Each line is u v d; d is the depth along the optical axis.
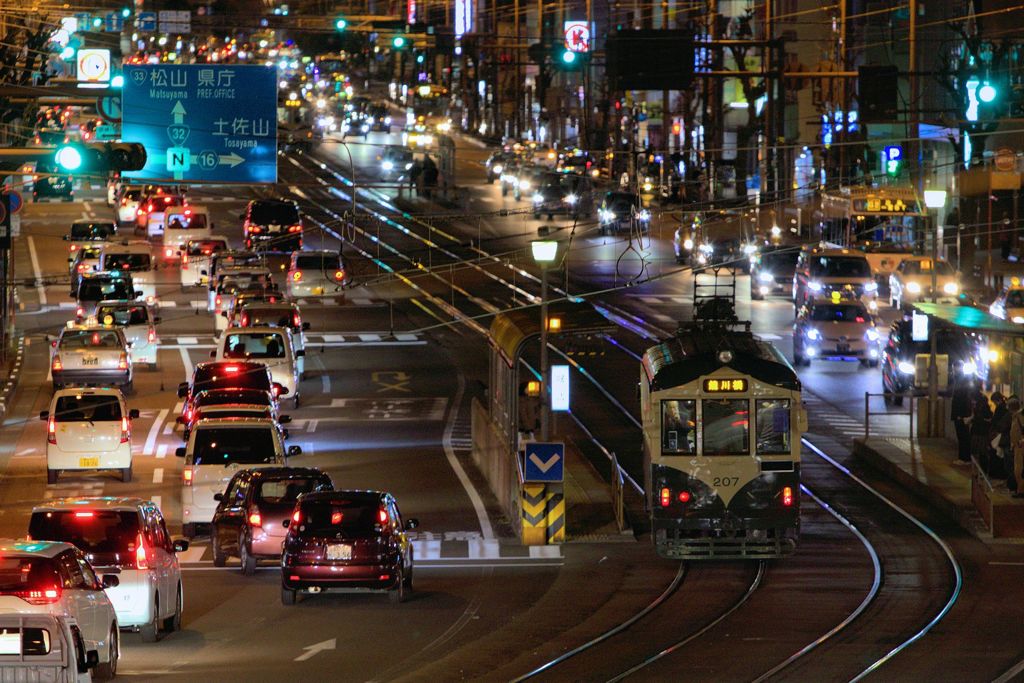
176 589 52.31
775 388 64.19
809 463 87.81
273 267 168.38
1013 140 151.75
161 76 81.44
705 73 113.81
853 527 71.25
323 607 56.28
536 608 55.78
